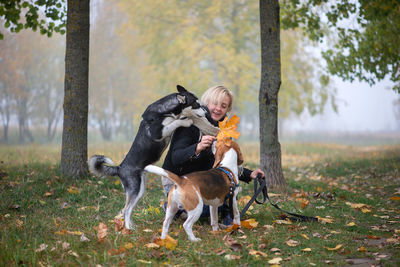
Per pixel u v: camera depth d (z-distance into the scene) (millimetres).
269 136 6508
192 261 2965
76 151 6316
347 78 10781
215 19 23562
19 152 12320
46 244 3248
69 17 6289
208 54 21203
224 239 3465
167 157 4086
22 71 26438
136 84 29594
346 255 3172
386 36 9641
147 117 3748
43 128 32719
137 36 24125
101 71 27875
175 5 22172
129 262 2934
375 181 7992
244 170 4234
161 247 3264
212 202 3451
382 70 10445
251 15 22844
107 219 4359
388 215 4926
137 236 3598
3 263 2783
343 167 10078
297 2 8938
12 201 4859
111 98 30062
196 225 4043
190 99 3688
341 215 4801
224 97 4035
